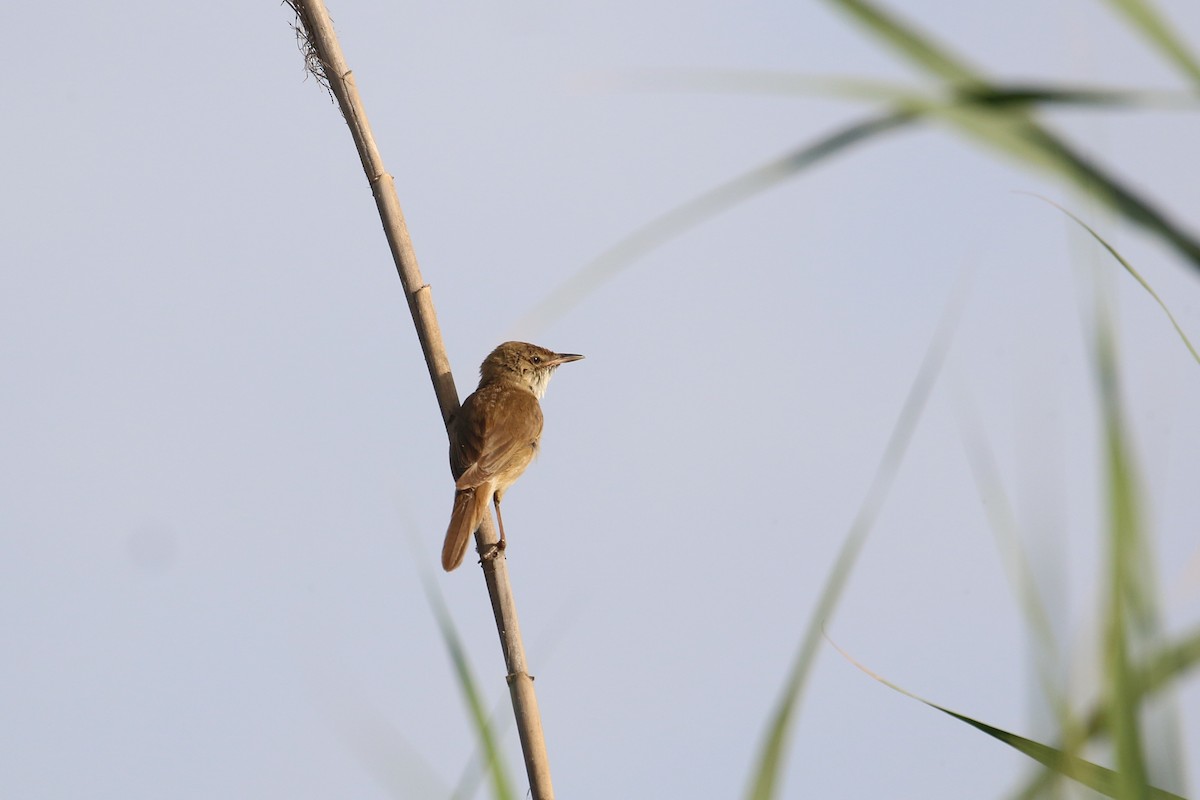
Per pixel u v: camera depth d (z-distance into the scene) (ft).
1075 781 10.57
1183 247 12.40
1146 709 10.19
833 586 13.64
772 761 13.65
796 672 13.82
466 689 17.63
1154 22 12.59
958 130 13.33
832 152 13.66
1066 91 12.94
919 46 13.79
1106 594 10.46
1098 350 10.83
